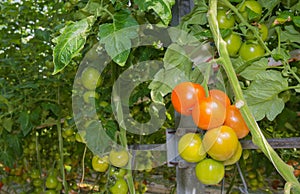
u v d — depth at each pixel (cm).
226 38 96
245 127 81
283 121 173
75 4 155
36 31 195
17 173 280
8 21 265
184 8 112
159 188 387
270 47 121
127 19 83
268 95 97
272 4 108
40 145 256
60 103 207
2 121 208
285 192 61
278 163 63
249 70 99
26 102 204
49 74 222
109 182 130
